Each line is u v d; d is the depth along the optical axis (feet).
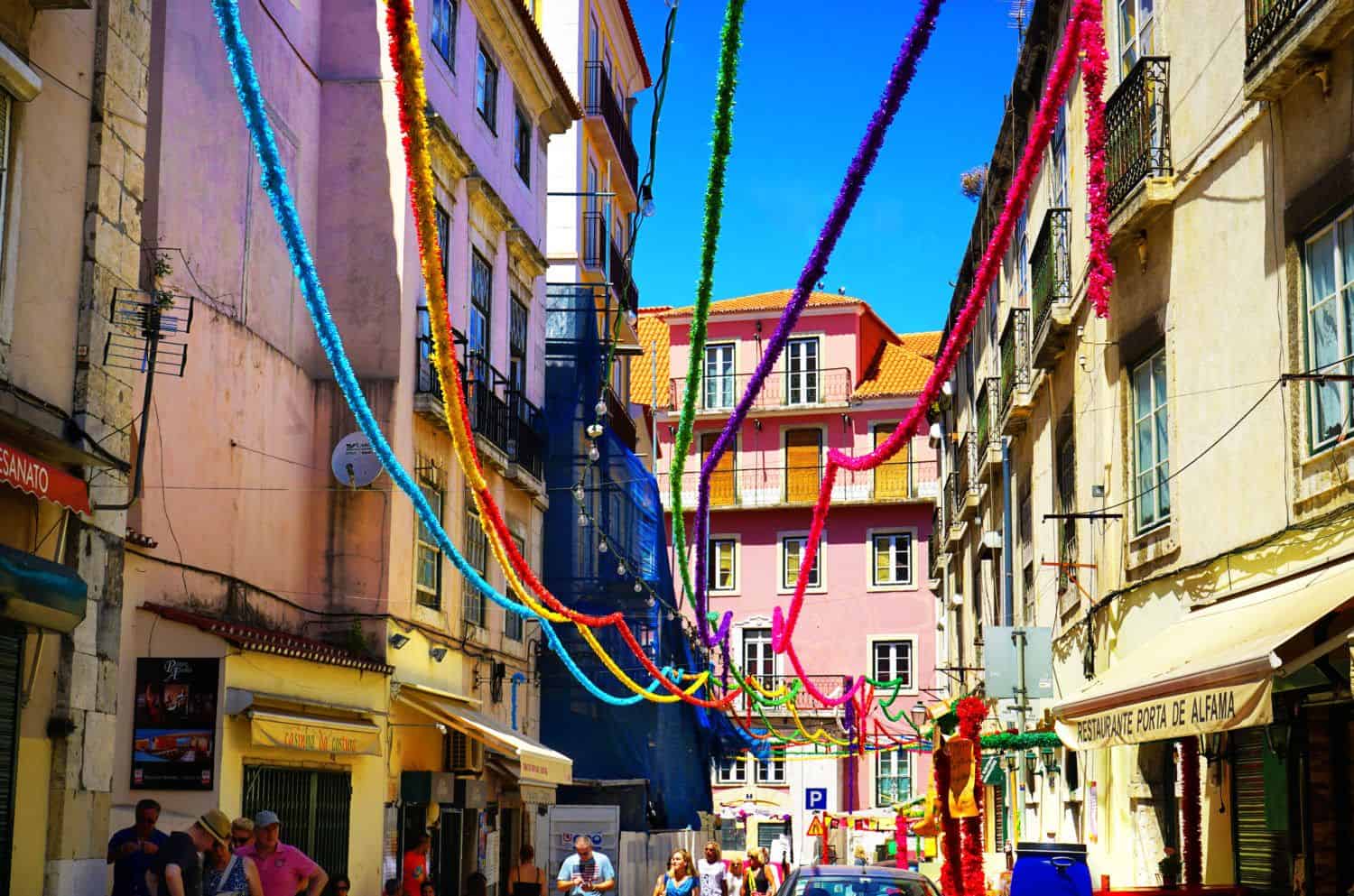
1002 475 80.74
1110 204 49.52
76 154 38.88
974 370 102.22
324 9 67.92
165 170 52.37
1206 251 43.09
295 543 62.75
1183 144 45.29
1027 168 23.11
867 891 41.75
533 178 90.48
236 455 57.11
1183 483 44.68
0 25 35.24
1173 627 41.70
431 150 68.28
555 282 103.71
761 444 168.76
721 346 172.24
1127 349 50.37
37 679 36.40
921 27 19.35
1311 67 35.12
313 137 66.33
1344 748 34.58
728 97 20.56
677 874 59.00
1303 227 36.27
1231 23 40.83
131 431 46.26
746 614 165.37
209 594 53.16
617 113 116.06
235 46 19.63
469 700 71.97
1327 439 35.40
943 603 139.54
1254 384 39.27
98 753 38.42
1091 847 55.47
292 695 52.65
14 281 35.91
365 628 62.59
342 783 56.95
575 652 90.84
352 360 65.31
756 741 126.00
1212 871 42.01
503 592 80.84
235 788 48.03
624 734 90.84
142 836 35.83
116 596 39.55
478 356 73.67
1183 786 40.57
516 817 81.66
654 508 96.94
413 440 66.85
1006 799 85.51
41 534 36.45
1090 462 55.62
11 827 34.96
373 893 59.57
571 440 93.56
